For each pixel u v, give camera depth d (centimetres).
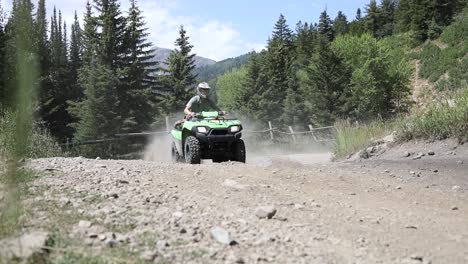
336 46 5178
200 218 383
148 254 281
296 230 365
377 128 1077
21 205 325
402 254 323
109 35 4172
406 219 419
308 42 9106
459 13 7200
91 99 3541
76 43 4859
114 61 4269
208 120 898
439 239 361
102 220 354
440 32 6844
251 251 310
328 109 4491
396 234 371
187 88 4966
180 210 407
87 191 457
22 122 215
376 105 4659
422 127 902
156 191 484
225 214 402
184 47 4959
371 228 385
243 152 897
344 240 348
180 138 938
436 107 955
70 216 358
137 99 4028
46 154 940
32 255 261
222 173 624
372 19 9981
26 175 416
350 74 4594
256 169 670
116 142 2262
